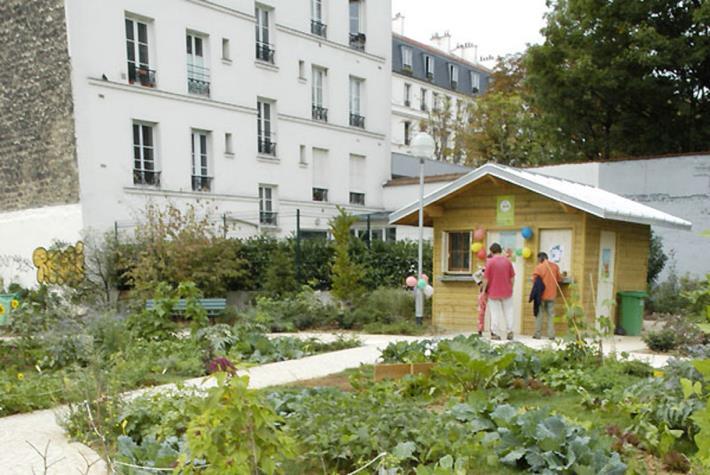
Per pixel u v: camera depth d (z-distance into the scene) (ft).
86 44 57.62
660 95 73.00
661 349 32.09
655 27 72.13
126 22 62.08
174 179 65.36
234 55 71.87
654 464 14.52
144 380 25.45
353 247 57.98
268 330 41.68
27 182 61.46
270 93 77.00
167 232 53.72
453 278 43.16
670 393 16.94
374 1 93.15
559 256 38.96
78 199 57.62
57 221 59.11
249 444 8.93
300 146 81.66
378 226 84.33
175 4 65.21
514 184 39.24
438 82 153.48
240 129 72.59
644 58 68.13
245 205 73.05
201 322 35.70
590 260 38.42
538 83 80.28
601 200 40.50
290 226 79.51
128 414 16.78
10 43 60.90
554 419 14.70
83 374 20.71
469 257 43.11
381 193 93.97
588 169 64.13
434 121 129.39
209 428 8.92
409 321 45.06
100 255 54.70
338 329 44.68
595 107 79.36
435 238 44.42
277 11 77.87
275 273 54.39
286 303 47.16
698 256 58.80
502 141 114.73
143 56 63.77
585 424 16.08
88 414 16.99
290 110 79.77
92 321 33.35
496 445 14.66
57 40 57.52
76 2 56.85
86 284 53.78
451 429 14.99
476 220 42.45
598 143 83.87
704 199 58.39
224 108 70.59
